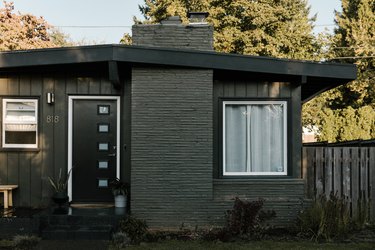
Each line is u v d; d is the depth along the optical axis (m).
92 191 9.08
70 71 9.07
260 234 7.76
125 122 9.09
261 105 8.90
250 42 20.83
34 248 6.85
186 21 20.61
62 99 9.09
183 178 8.37
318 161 8.77
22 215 8.00
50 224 7.79
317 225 7.83
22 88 9.05
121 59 8.09
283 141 8.81
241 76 8.80
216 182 8.55
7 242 7.28
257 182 8.58
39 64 8.20
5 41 22.03
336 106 25.66
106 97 9.11
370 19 24.97
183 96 8.38
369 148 8.77
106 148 9.11
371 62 24.12
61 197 8.40
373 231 8.16
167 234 7.95
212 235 7.54
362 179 8.73
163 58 8.18
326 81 9.27
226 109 8.92
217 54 8.26
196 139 8.38
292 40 21.67
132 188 8.32
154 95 8.37
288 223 8.47
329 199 8.26
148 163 8.34
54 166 9.06
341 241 7.51
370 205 8.70
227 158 8.86
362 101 24.22
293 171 8.69
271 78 8.78
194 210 8.35
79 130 9.11
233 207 8.03
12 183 9.03
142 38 9.09
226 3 21.69
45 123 9.08
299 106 8.77
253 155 8.87
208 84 8.38
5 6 23.53
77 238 7.38
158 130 8.37
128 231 7.60
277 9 21.66
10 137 9.07
